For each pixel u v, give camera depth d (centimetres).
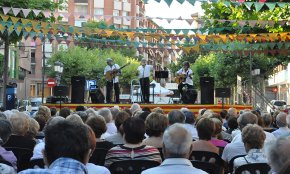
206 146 720
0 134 619
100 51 5859
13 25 1491
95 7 8081
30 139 741
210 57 5612
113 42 2256
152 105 2098
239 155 667
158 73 2292
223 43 1891
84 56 5566
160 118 722
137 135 634
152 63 7462
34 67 6444
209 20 1445
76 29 1642
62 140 364
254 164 604
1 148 623
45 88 6562
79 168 358
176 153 469
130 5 8450
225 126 1258
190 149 484
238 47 1888
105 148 725
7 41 1995
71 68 5509
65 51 5622
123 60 5962
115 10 8194
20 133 742
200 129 729
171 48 2155
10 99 2394
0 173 470
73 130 370
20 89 5653
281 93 6456
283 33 1641
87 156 378
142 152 629
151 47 2214
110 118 973
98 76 5591
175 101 2642
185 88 2183
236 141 733
